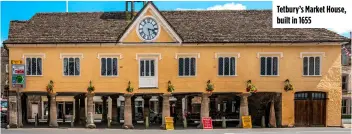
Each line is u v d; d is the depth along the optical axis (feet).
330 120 135.23
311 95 136.36
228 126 138.41
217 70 133.69
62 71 133.59
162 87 133.18
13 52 133.28
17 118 132.67
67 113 195.11
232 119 139.03
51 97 133.90
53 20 141.28
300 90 134.31
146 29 133.18
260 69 134.10
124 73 133.49
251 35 134.62
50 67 133.59
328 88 134.82
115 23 139.85
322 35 135.13
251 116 144.46
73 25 138.82
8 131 122.42
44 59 133.59
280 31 135.95
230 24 139.23
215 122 144.46
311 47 134.72
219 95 142.72
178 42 132.77
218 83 133.59
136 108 197.36
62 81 133.59
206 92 132.77
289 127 133.80
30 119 187.11
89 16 143.13
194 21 140.77
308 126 135.64
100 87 133.59
